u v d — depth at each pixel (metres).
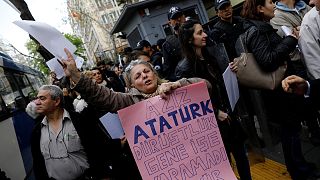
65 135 2.70
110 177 2.70
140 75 2.21
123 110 2.01
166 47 4.30
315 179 3.00
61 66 2.37
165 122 2.06
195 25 2.70
